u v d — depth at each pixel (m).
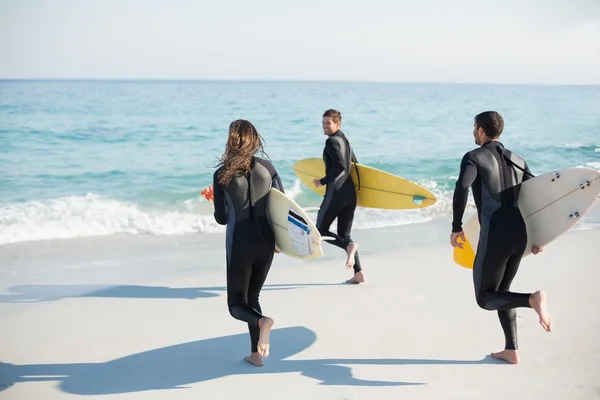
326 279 5.91
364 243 7.55
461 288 5.57
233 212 3.60
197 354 4.05
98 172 12.66
